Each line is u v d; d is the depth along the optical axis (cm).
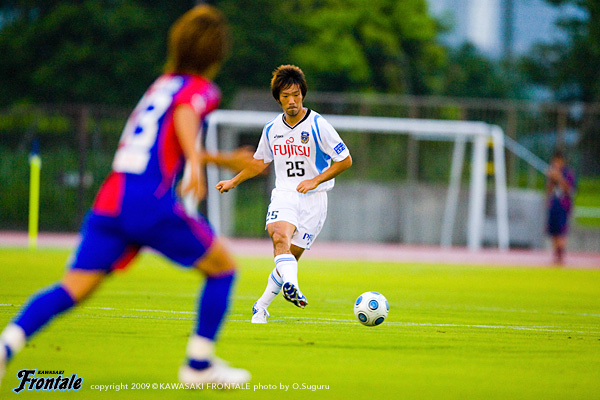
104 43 13138
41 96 13612
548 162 8956
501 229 7950
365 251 7400
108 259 1262
